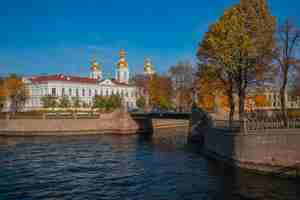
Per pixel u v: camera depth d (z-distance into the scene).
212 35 40.66
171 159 39.47
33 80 126.38
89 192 25.36
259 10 39.31
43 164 37.25
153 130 85.50
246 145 30.58
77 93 130.75
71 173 32.34
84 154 44.69
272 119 32.22
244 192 24.22
